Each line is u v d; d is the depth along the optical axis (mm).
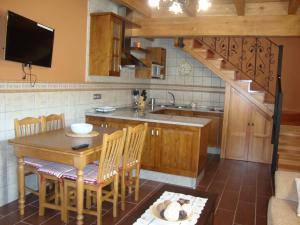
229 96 5473
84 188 2744
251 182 4242
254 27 4750
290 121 4992
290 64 6086
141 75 5934
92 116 4344
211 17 4957
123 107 5488
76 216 2969
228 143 5547
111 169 2859
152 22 5293
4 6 2906
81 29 4125
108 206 3252
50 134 3154
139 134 3260
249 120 5395
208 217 2111
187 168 3951
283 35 4629
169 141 4012
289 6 4348
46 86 3549
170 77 6715
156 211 2070
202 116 5953
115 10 4988
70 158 2605
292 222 2164
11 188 3215
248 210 3303
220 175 4539
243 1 4059
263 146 5340
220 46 6523
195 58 5949
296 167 4070
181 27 5133
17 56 2926
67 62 3898
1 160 3059
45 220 2865
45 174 2869
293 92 6102
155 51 6223
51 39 3398
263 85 6312
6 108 3043
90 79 4438
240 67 6445
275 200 2590
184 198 2369
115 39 4398
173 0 2895
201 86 6484
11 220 2834
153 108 5637
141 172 4227
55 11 3586
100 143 2818
